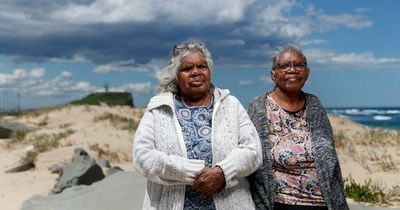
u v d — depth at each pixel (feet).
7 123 61.98
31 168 40.27
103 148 47.44
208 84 12.67
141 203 21.70
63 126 67.10
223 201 12.39
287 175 13.28
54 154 43.52
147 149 12.28
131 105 111.45
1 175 37.93
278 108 13.60
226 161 12.14
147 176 12.23
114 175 28.27
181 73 12.56
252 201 13.01
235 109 12.80
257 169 13.08
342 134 47.85
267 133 13.35
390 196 25.17
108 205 22.45
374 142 43.60
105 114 74.18
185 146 12.30
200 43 12.76
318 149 13.21
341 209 13.21
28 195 31.76
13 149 49.96
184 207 12.28
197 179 12.00
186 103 12.89
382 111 354.74
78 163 33.45
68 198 25.43
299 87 13.39
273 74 13.80
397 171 30.94
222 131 12.48
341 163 33.55
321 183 13.09
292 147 13.25
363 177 29.53
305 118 13.55
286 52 13.44
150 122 12.59
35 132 59.11
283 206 13.12
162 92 13.00
